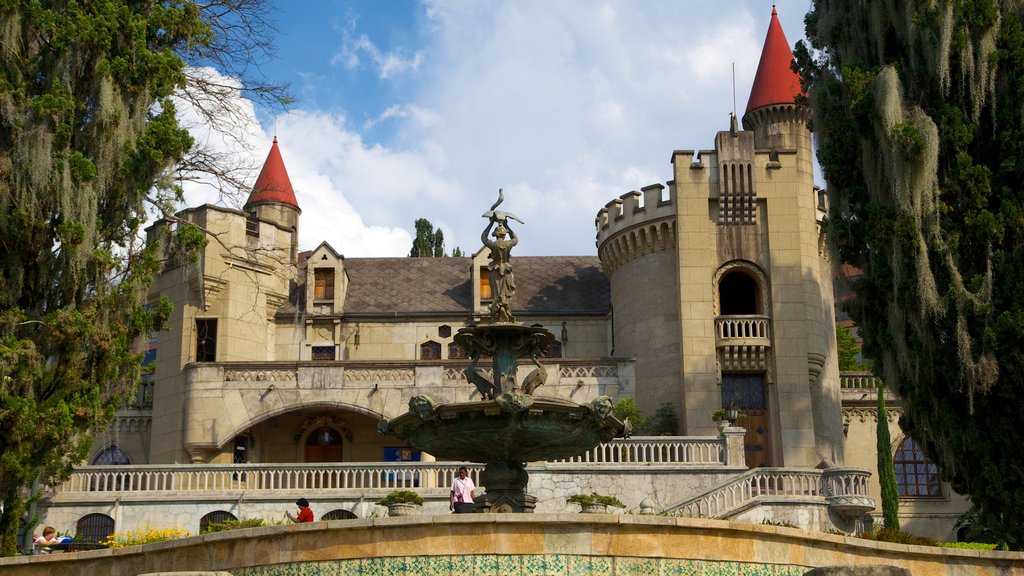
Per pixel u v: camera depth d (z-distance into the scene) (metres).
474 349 20.14
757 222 43.31
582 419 19.05
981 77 27.03
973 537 39.09
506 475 19.69
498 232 20.69
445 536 16.47
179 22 25.98
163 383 43.28
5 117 23.61
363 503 34.31
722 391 42.09
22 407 22.52
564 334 48.50
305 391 42.00
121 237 25.34
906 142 26.56
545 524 16.53
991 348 25.38
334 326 47.72
